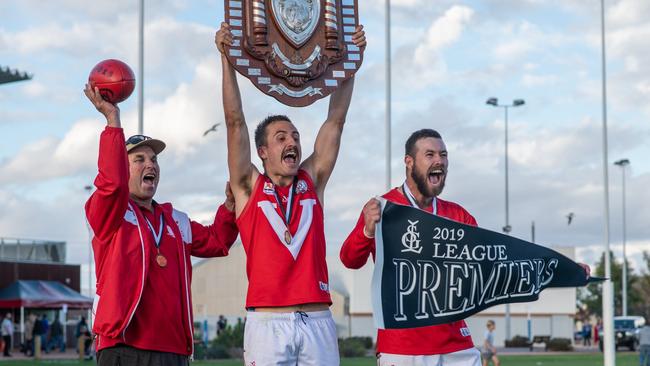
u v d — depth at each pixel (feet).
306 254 28.60
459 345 32.14
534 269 32.07
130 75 28.89
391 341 32.14
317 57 29.91
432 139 32.60
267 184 29.09
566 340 240.12
